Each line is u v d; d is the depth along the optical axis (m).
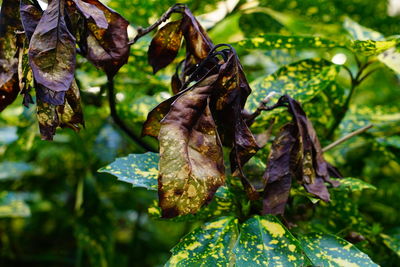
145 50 0.76
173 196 0.51
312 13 0.99
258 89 0.73
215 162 0.53
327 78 0.72
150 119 0.55
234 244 0.59
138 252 1.32
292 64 0.74
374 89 1.26
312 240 0.61
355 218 0.74
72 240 1.38
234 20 1.09
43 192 1.26
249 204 0.65
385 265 0.78
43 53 0.52
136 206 1.24
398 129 0.89
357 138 0.88
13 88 0.58
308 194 0.64
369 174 1.00
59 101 0.53
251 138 0.56
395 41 0.67
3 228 1.31
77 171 1.19
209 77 0.55
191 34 0.60
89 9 0.55
